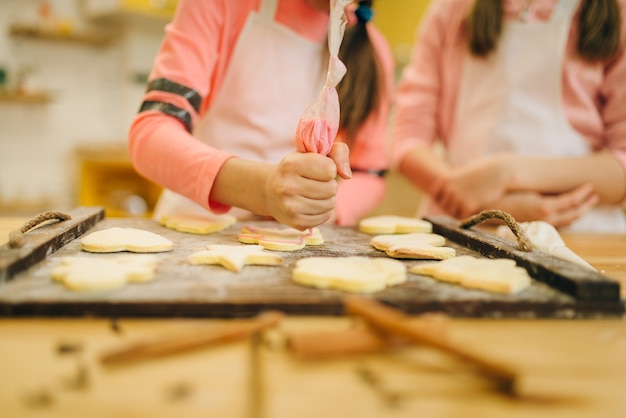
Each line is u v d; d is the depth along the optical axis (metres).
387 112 1.24
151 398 0.37
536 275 0.63
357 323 0.50
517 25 1.18
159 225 0.93
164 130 0.88
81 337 0.46
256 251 0.69
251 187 0.78
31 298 0.50
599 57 1.15
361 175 1.21
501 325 0.52
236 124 1.08
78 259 0.62
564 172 1.10
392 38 2.64
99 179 2.50
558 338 0.49
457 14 1.28
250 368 0.41
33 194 2.48
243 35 1.01
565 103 1.20
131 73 2.62
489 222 1.11
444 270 0.61
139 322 0.50
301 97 1.09
